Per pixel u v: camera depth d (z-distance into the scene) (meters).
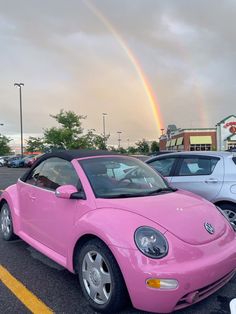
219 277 3.39
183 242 3.35
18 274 4.57
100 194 4.04
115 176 4.45
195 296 3.25
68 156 4.67
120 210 3.66
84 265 3.75
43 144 50.88
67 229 4.10
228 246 3.62
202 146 59.28
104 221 3.57
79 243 3.90
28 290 4.09
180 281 3.12
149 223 3.44
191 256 3.30
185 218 3.62
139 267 3.19
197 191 6.16
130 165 4.81
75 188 4.12
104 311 3.51
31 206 5.00
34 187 5.04
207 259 3.34
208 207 4.09
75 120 49.91
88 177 4.23
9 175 24.06
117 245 3.34
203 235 3.52
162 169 6.76
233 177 5.98
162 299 3.12
